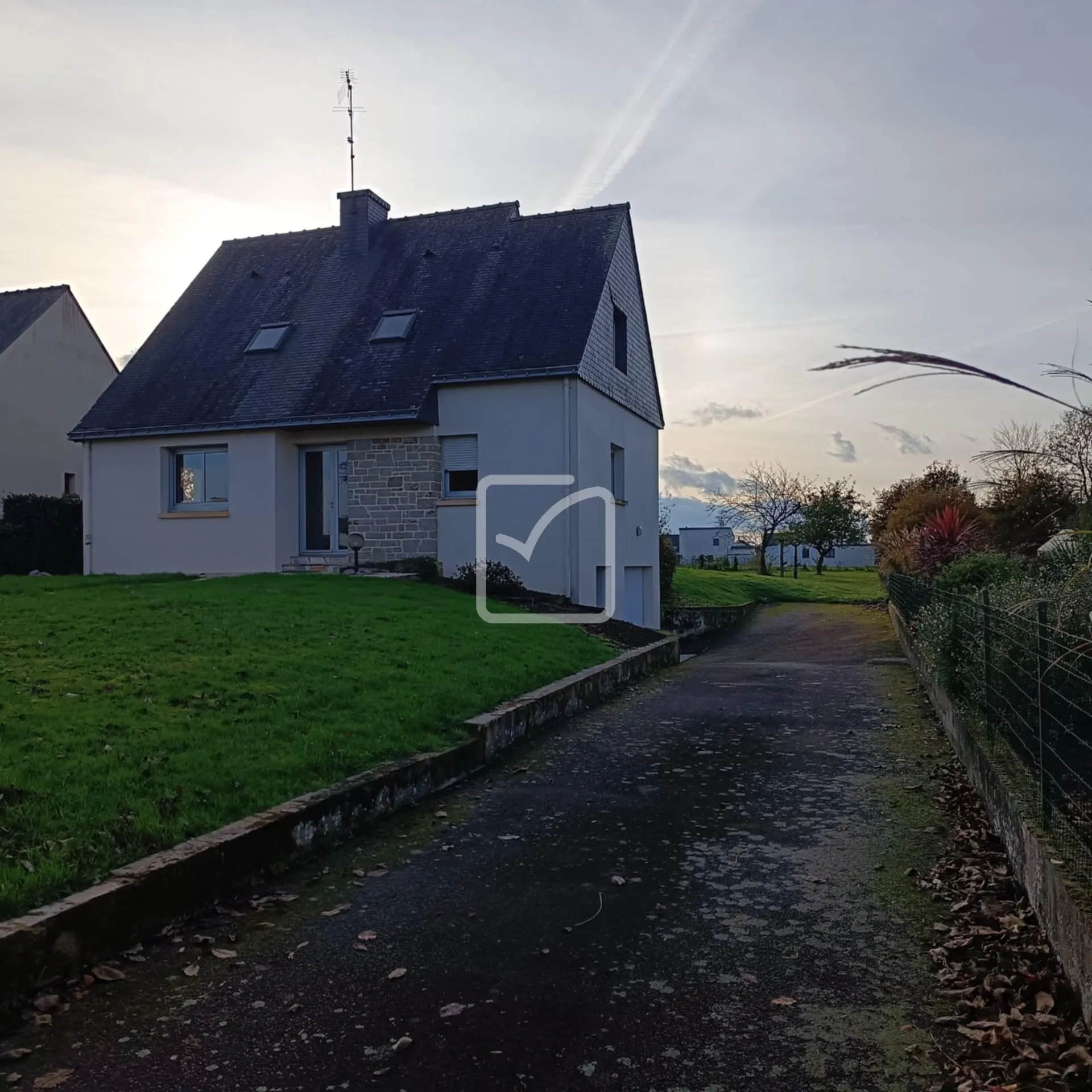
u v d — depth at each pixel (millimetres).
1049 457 5234
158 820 4723
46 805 4719
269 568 17922
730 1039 3369
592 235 18828
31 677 7188
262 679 7793
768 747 8156
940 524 17203
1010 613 5254
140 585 14414
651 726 9094
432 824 5988
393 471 17422
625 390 19531
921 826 5859
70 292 27484
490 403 16828
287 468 18125
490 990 3744
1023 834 4602
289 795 5473
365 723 7031
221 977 3855
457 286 18875
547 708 8969
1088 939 3354
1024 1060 3133
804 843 5562
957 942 4109
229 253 22625
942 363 2799
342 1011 3578
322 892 4809
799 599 33500
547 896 4754
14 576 17062
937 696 9398
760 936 4262
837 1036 3389
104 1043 3350
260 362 19047
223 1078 3131
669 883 4930
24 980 3586
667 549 25469
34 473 26266
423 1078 3125
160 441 18812
